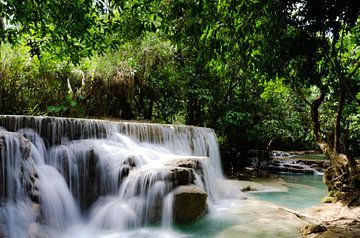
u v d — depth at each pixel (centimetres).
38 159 695
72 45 580
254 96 1561
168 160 817
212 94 1538
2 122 688
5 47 1024
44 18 525
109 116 1338
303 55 577
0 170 543
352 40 786
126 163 742
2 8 498
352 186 774
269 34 527
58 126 768
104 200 707
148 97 1493
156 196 684
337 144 866
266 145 1891
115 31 593
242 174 1430
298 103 1692
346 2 414
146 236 609
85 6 521
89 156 733
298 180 1351
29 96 1064
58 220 633
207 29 492
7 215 523
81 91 1236
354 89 875
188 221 684
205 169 870
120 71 1318
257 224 651
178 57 1458
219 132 1548
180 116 1845
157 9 525
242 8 468
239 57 632
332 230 562
